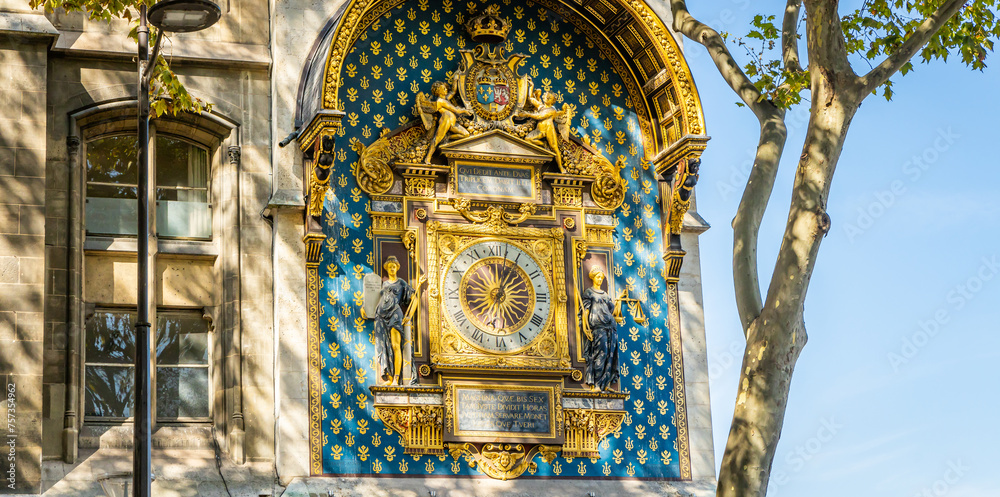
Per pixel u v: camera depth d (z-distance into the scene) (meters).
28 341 26.89
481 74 30.53
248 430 28.17
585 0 31.08
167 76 26.19
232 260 28.92
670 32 30.30
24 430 26.48
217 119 29.41
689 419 30.38
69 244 28.08
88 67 29.02
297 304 28.52
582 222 30.59
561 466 29.31
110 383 28.36
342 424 28.23
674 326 30.80
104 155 29.41
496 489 28.61
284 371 28.12
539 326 29.70
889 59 24.97
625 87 31.80
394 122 30.09
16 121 27.86
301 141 28.53
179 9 21.78
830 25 24.77
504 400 29.06
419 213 29.53
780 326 24.11
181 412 28.59
